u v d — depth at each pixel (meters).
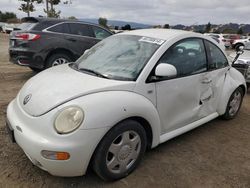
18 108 3.22
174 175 3.37
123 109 2.96
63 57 7.96
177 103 3.73
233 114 5.25
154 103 3.40
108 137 2.89
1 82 7.44
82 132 2.71
